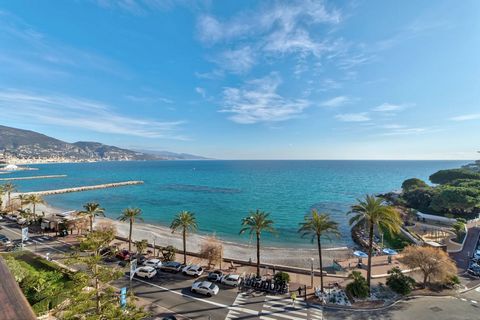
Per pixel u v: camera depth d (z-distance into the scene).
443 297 32.66
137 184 179.12
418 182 112.94
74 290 22.19
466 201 73.06
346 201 113.19
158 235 64.12
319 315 28.64
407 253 36.50
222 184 177.50
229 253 52.34
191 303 30.62
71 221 56.00
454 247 52.78
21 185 168.50
